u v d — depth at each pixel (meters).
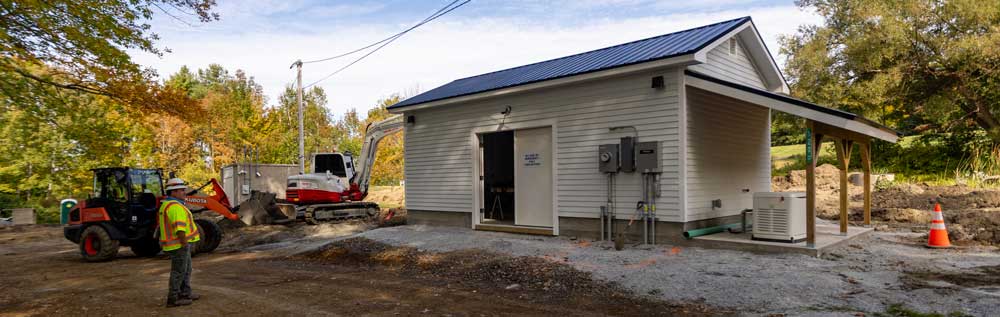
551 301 6.78
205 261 11.36
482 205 12.70
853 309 5.67
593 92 10.62
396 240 11.47
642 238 9.98
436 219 13.52
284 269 9.90
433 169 13.60
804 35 24.47
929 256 8.03
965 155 21.77
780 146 38.28
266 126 36.56
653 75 9.78
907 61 21.70
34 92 11.00
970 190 15.30
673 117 9.53
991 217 10.21
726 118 10.80
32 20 9.50
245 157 34.19
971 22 19.86
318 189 17.31
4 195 27.05
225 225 16.47
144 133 28.66
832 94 22.61
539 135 11.70
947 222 11.22
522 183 12.05
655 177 9.73
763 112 12.18
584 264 8.38
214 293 7.68
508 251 9.68
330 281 8.48
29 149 25.62
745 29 11.06
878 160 24.23
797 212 8.89
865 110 22.81
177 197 7.05
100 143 12.56
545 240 10.70
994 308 5.38
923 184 18.19
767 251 8.65
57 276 9.80
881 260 7.86
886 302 5.82
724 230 10.38
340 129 47.75
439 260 9.48
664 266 7.98
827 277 6.88
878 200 15.77
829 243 8.71
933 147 23.12
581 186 10.81
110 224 12.02
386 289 7.73
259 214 16.47
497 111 12.23
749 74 12.03
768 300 6.16
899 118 24.50
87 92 11.58
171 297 6.86
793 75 24.20
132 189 12.34
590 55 12.63
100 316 6.54
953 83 21.81
